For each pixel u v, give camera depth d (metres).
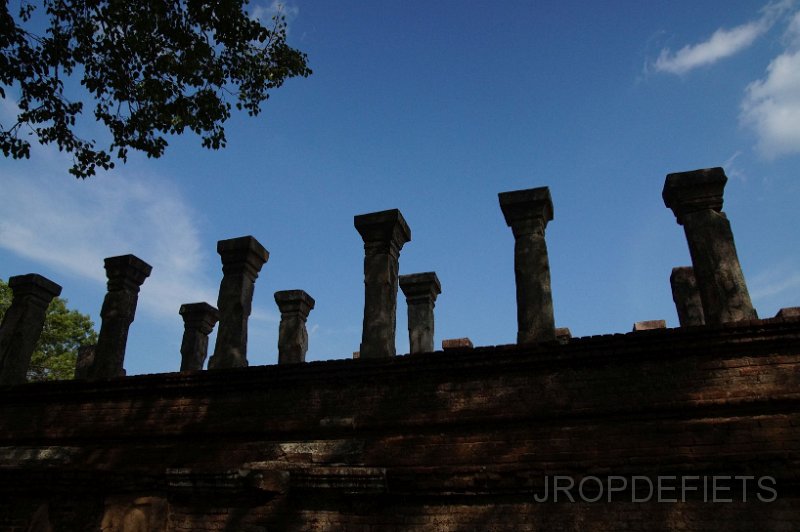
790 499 5.43
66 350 25.55
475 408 6.89
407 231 9.17
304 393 7.75
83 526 7.61
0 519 8.03
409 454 6.78
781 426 5.73
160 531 7.16
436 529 6.29
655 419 6.21
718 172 7.41
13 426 9.02
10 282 10.80
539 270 7.71
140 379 8.55
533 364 6.87
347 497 6.68
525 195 8.13
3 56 9.39
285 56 11.10
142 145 10.75
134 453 7.98
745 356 6.21
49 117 10.11
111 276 10.29
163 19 9.83
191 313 12.64
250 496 7.03
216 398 8.13
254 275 9.73
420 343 10.70
